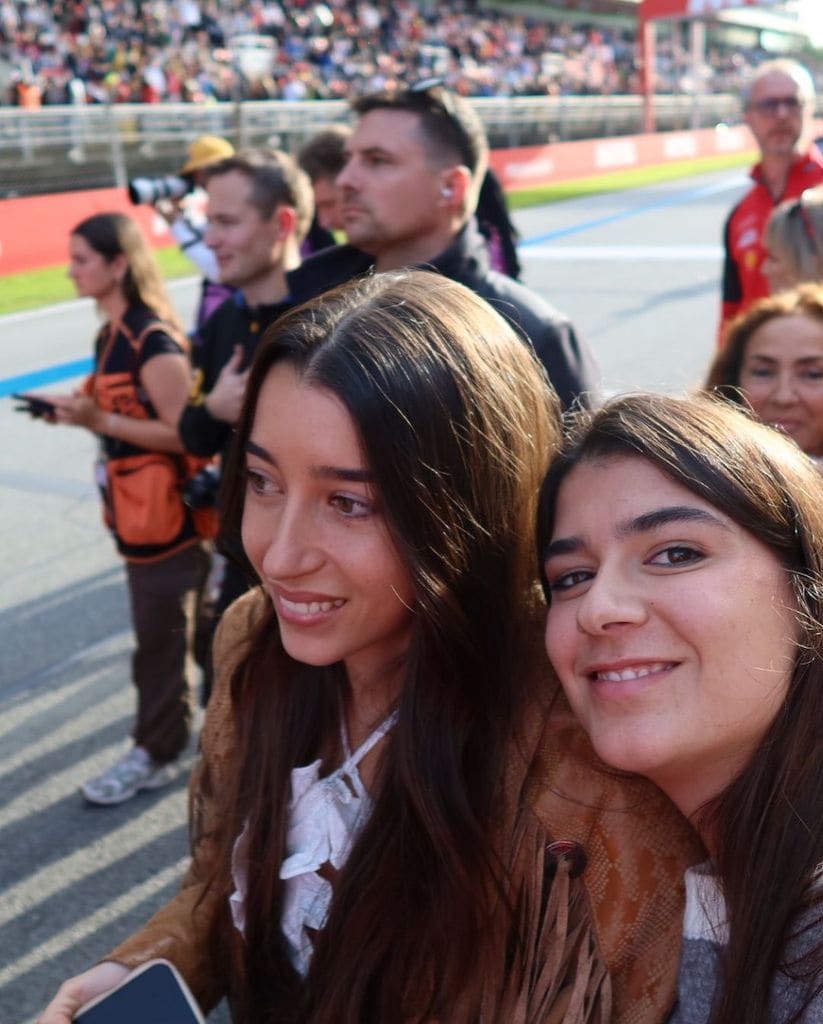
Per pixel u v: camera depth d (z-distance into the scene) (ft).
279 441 1.89
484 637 1.96
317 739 2.22
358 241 4.66
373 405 1.82
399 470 1.83
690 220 27.40
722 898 1.72
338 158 7.41
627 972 1.82
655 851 1.82
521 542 2.01
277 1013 2.19
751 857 1.67
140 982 2.03
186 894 2.44
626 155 43.09
